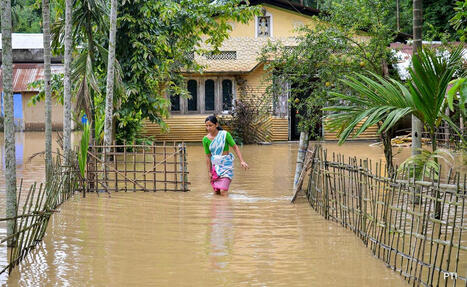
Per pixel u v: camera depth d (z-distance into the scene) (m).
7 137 9.37
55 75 24.55
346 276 7.94
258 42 35.78
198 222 11.41
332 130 11.61
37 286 7.61
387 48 16.25
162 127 26.94
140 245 9.64
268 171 20.25
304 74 15.59
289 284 7.63
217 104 36.31
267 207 12.98
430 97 10.52
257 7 25.77
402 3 42.34
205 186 16.42
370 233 10.08
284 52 15.88
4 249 9.41
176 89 27.77
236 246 9.55
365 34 19.27
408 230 10.23
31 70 44.44
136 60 24.31
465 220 10.95
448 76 10.34
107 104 17.84
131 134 27.30
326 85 15.12
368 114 10.82
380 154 25.92
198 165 22.03
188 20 25.83
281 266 8.42
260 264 8.53
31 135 40.47
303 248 9.40
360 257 8.86
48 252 9.22
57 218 11.77
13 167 9.40
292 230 10.69
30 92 44.38
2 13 9.15
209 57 35.59
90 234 10.40
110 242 9.83
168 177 18.05
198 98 36.31
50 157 13.68
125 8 23.98
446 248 9.06
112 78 17.92
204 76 36.12
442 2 37.31
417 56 10.44
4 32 9.13
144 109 26.12
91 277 7.96
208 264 8.56
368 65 15.76
